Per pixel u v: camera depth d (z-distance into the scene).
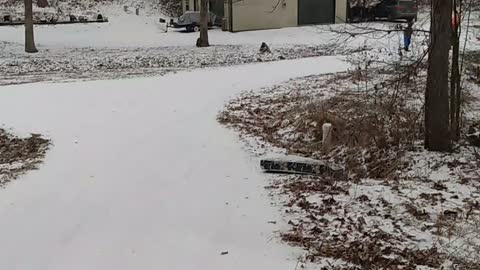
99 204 7.27
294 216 6.78
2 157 9.77
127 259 5.65
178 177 8.45
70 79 18.91
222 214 6.91
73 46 30.62
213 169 8.87
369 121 9.95
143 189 7.87
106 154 9.69
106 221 6.69
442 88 8.61
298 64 21.69
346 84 15.30
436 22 8.40
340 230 6.30
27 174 8.62
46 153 9.85
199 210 7.05
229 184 8.11
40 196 7.57
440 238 5.95
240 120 12.41
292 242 6.02
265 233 6.30
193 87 16.62
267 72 19.69
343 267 5.37
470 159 8.42
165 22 41.06
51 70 22.22
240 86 16.73
